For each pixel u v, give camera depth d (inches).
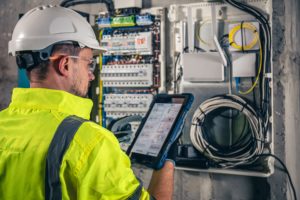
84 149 40.0
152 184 53.5
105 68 111.7
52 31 45.8
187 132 104.3
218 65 98.0
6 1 129.8
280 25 96.8
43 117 42.8
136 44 107.3
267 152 96.6
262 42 95.6
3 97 130.3
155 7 107.2
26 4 127.0
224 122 100.3
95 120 114.7
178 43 104.5
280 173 97.2
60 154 39.7
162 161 54.7
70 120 41.8
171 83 106.9
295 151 100.8
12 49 47.3
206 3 100.9
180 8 103.8
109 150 41.4
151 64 106.7
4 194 41.6
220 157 98.9
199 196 105.2
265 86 95.6
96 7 115.2
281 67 96.9
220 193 102.8
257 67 96.6
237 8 97.7
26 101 44.8
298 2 102.0
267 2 95.4
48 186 39.6
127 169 43.3
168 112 63.9
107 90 113.7
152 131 62.2
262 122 95.4
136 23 107.0
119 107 110.4
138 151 60.6
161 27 106.3
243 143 98.3
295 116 100.5
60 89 45.5
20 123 43.6
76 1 118.0
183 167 101.7
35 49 44.9
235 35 97.0
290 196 97.8
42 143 41.1
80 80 47.5
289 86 97.6
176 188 107.8
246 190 100.1
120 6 109.3
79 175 39.4
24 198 40.6
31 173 40.6
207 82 101.7
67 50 45.9
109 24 109.9
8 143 43.0
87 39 48.4
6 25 129.8
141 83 108.0
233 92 99.3
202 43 101.8
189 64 100.5
